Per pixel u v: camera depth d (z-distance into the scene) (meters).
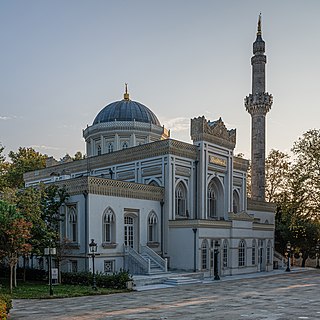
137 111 55.47
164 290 30.27
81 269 35.53
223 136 47.09
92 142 56.03
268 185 68.50
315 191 50.72
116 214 37.50
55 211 36.53
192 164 43.94
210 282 36.28
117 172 46.19
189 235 39.75
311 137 51.75
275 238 60.84
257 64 60.56
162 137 55.88
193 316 19.62
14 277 31.00
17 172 70.81
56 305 23.05
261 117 59.72
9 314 20.12
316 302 24.44
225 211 46.81
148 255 38.69
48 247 29.89
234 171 51.34
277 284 34.75
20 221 29.00
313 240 58.59
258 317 19.47
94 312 20.69
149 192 40.50
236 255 44.25
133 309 21.61
